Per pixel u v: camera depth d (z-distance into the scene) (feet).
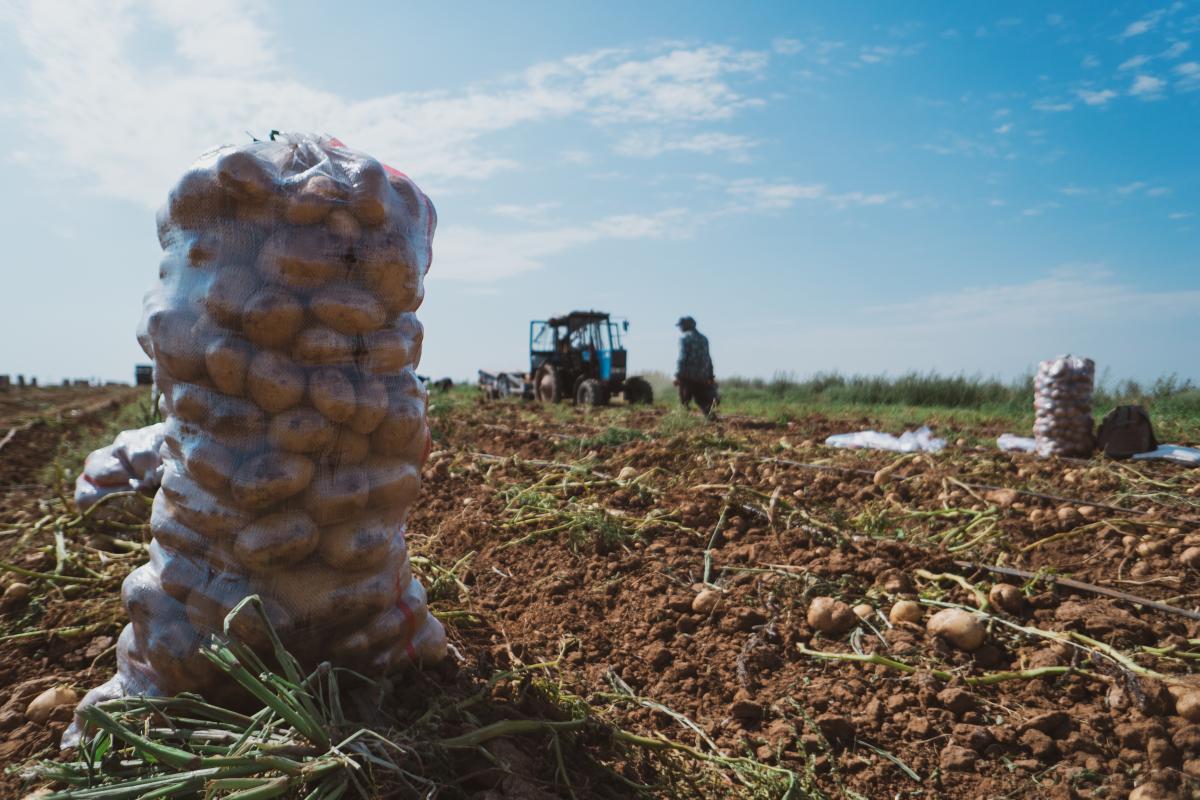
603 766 8.40
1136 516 16.69
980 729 9.04
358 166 8.06
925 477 20.02
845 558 13.71
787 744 9.09
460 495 19.54
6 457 27.78
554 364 60.59
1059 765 8.54
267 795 6.35
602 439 25.34
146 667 8.35
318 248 7.67
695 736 9.34
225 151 7.77
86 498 16.25
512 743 8.25
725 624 11.59
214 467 7.66
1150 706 9.27
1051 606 12.08
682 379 42.16
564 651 11.34
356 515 8.16
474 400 56.08
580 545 14.99
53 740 8.38
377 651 8.75
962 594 12.59
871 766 8.73
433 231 9.15
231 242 7.71
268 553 7.72
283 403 7.66
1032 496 18.31
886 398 56.13
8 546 15.62
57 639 11.20
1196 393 36.86
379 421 8.05
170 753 6.20
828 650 11.02
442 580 13.20
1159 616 11.76
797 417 41.55
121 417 39.45
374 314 7.93
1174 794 7.83
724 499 16.88
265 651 7.90
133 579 8.52
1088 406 24.38
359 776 7.02
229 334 7.64
